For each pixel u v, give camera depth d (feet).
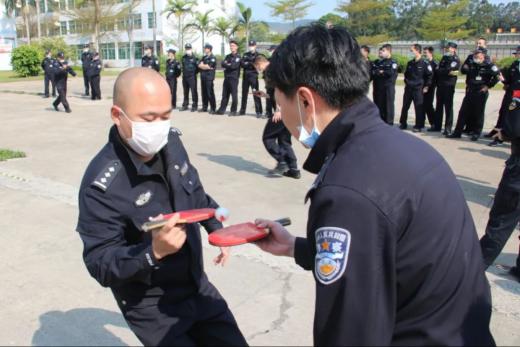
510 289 11.04
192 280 5.73
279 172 20.68
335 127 3.84
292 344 8.81
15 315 9.77
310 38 3.88
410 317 3.60
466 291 3.66
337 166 3.66
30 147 26.45
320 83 3.82
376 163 3.55
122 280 4.99
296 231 14.35
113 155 5.43
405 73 33.86
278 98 4.20
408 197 3.48
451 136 31.14
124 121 5.23
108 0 130.82
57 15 162.61
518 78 25.58
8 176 20.17
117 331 9.28
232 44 40.27
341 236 3.40
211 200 6.46
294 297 10.48
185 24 150.82
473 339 3.65
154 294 5.55
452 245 3.59
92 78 51.29
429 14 157.38
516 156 11.20
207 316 5.79
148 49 49.37
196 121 37.04
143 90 5.10
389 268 3.43
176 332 5.53
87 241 5.29
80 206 5.38
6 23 127.13
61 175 20.45
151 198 5.51
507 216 11.35
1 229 14.17
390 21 234.99
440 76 31.78
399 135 3.88
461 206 3.81
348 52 3.84
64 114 40.47
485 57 29.14
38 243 13.23
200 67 41.50
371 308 3.34
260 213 15.92
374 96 34.81
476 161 24.31
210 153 25.20
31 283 11.05
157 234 4.60
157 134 5.25
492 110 45.11
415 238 3.49
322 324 3.51
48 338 9.02
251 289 10.80
